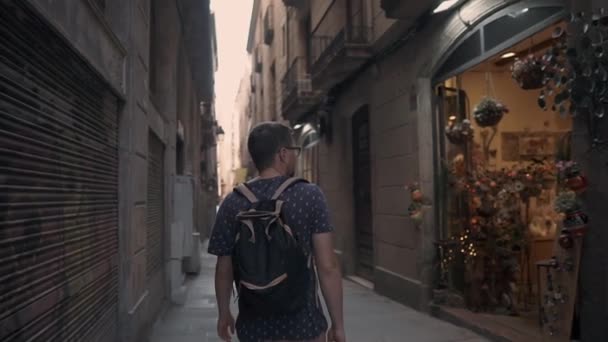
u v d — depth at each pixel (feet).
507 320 21.86
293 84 54.65
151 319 22.04
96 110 13.35
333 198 44.11
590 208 14.78
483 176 23.99
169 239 29.17
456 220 25.63
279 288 6.95
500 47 20.67
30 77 8.86
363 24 33.30
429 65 25.81
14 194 8.05
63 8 10.04
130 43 16.55
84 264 11.97
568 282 15.79
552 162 23.39
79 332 11.48
